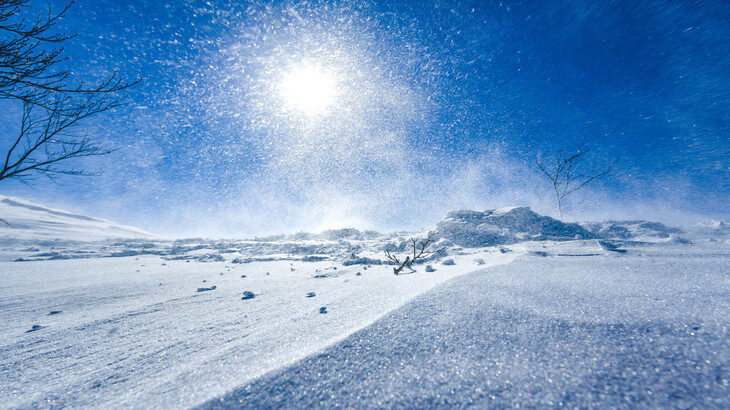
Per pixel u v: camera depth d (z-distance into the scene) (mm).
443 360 1105
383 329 1412
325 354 1189
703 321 1231
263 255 11812
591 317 1405
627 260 3553
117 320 2547
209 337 1930
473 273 3002
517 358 1084
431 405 853
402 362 1108
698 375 876
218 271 6930
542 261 3943
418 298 1921
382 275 4781
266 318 2311
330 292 3355
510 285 2283
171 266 8656
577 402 818
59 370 1535
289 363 1146
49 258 11992
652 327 1227
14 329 2432
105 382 1334
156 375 1355
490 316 1525
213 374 1210
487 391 899
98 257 12914
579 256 4277
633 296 1735
